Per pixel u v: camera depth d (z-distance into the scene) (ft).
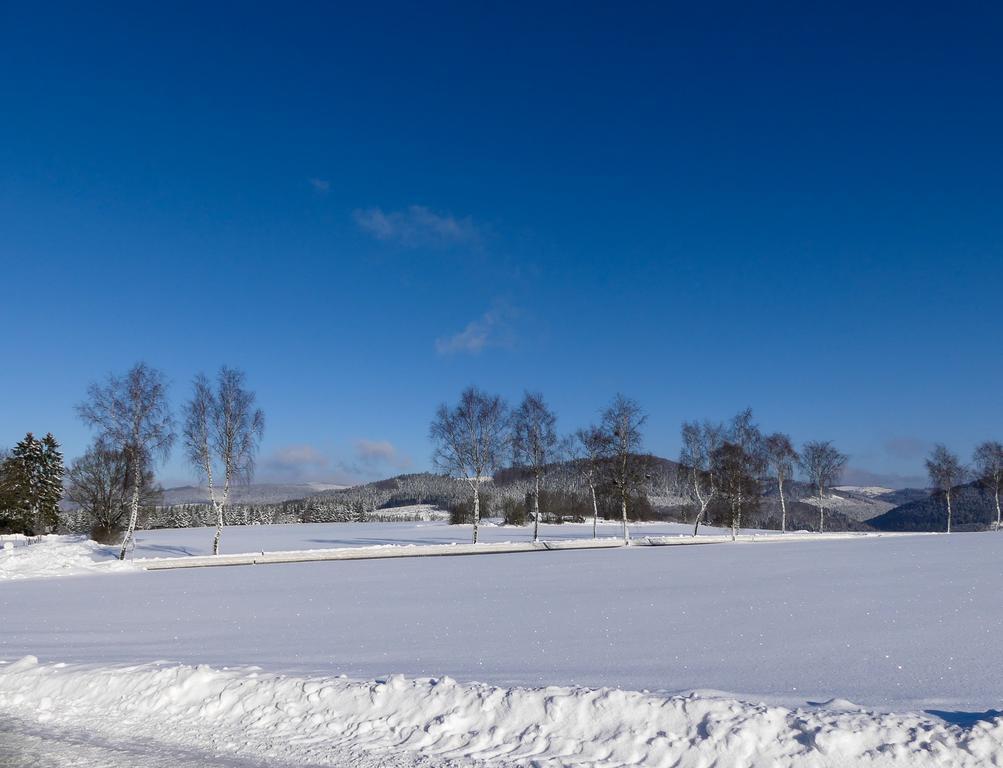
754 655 36.17
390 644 42.11
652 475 184.85
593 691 24.63
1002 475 248.52
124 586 86.79
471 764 21.21
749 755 20.26
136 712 28.32
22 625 55.72
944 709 24.80
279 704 27.27
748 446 212.84
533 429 180.45
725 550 132.46
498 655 37.81
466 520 295.07
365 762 21.77
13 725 27.43
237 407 142.82
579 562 109.40
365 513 431.02
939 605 52.37
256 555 128.88
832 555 108.47
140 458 133.39
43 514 228.02
